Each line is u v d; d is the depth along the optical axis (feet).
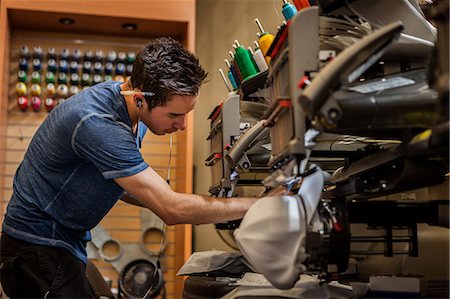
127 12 10.74
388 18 4.11
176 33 11.52
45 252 5.68
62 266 5.73
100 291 7.91
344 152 4.87
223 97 11.21
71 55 11.09
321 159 5.77
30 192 5.78
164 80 5.57
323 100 3.23
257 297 4.06
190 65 5.75
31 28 11.20
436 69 3.37
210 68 11.86
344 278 4.82
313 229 3.72
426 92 3.49
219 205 4.99
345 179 4.39
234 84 6.23
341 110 3.27
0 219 10.25
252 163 5.77
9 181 10.76
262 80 5.31
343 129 3.64
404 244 5.75
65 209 5.78
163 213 5.11
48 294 5.62
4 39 10.25
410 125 3.52
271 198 3.85
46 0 10.50
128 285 9.60
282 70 3.89
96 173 5.73
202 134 11.80
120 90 5.85
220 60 11.55
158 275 9.44
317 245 3.63
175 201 5.09
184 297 5.81
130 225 11.16
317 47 3.59
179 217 5.06
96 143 5.27
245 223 3.92
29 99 10.99
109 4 10.71
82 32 11.41
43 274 5.65
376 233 5.74
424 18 4.36
